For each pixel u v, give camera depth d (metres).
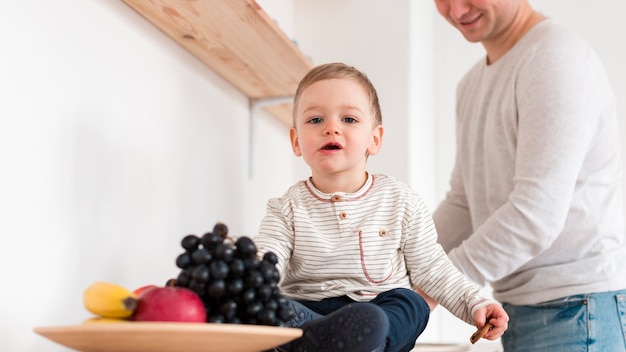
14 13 1.05
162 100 1.54
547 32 1.63
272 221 1.19
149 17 1.47
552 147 1.50
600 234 1.58
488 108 1.73
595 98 1.55
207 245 0.89
